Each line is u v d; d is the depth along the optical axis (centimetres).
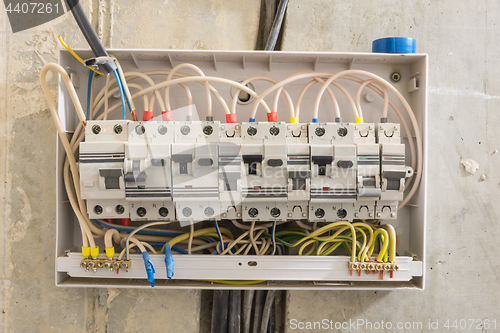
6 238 116
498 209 121
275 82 104
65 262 98
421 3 120
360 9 120
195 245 111
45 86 91
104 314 116
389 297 120
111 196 92
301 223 108
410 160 110
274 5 118
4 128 116
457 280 120
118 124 92
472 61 121
